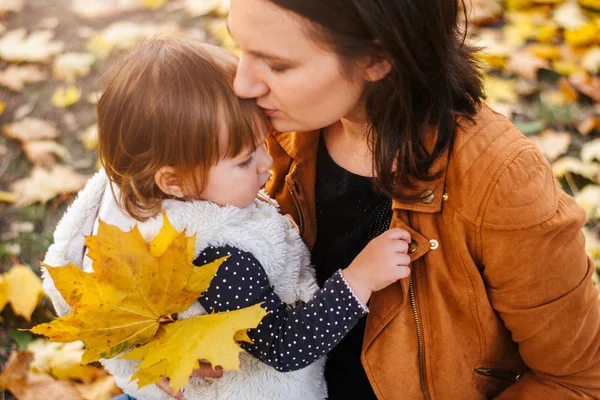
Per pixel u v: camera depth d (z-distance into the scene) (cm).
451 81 114
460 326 130
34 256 239
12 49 311
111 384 205
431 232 121
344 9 100
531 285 118
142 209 133
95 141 269
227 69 128
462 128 114
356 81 110
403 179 118
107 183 142
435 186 118
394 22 102
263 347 127
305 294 138
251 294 127
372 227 137
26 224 248
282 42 104
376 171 119
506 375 143
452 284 124
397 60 105
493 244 115
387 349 133
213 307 128
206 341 118
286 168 146
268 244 133
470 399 142
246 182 131
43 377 207
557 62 292
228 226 130
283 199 148
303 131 125
